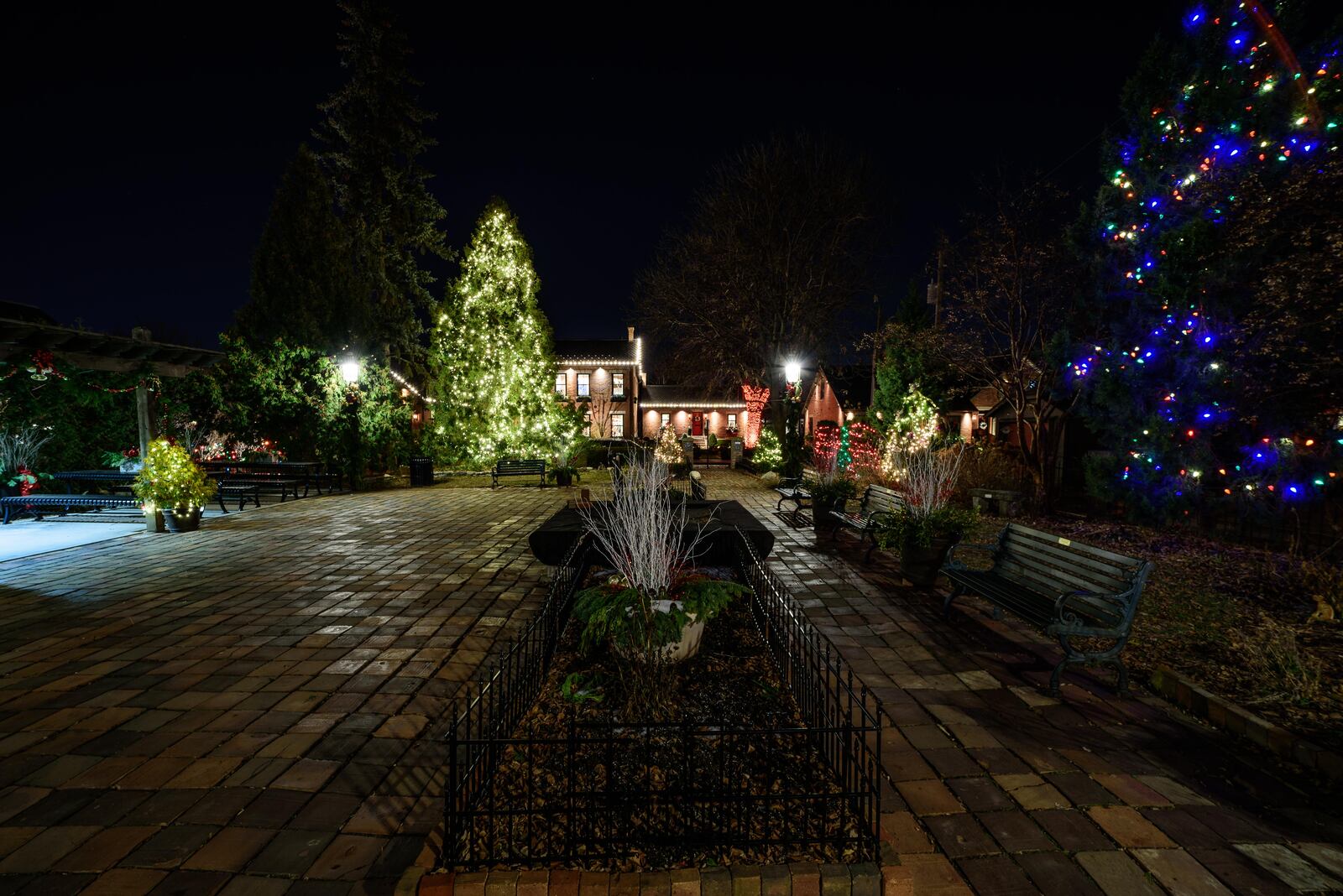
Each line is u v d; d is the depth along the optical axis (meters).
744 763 2.85
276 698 3.71
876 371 16.44
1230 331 7.62
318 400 15.41
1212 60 8.18
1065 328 10.48
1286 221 6.93
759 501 13.82
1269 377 7.40
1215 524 8.62
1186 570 6.85
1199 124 8.25
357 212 24.16
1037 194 10.81
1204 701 3.54
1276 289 6.54
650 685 3.44
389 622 5.18
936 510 6.19
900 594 6.07
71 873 2.21
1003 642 4.73
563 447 19.88
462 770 2.86
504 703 3.02
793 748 2.99
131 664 4.22
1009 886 2.19
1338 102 6.58
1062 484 12.59
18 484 10.61
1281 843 2.45
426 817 2.57
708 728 3.15
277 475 13.62
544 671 3.89
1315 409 7.18
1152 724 3.44
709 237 21.66
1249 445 8.06
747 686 3.69
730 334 22.00
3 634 4.84
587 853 2.23
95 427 12.70
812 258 21.19
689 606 3.68
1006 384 11.64
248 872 2.24
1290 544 7.62
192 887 2.16
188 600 5.80
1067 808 2.66
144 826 2.49
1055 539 4.74
